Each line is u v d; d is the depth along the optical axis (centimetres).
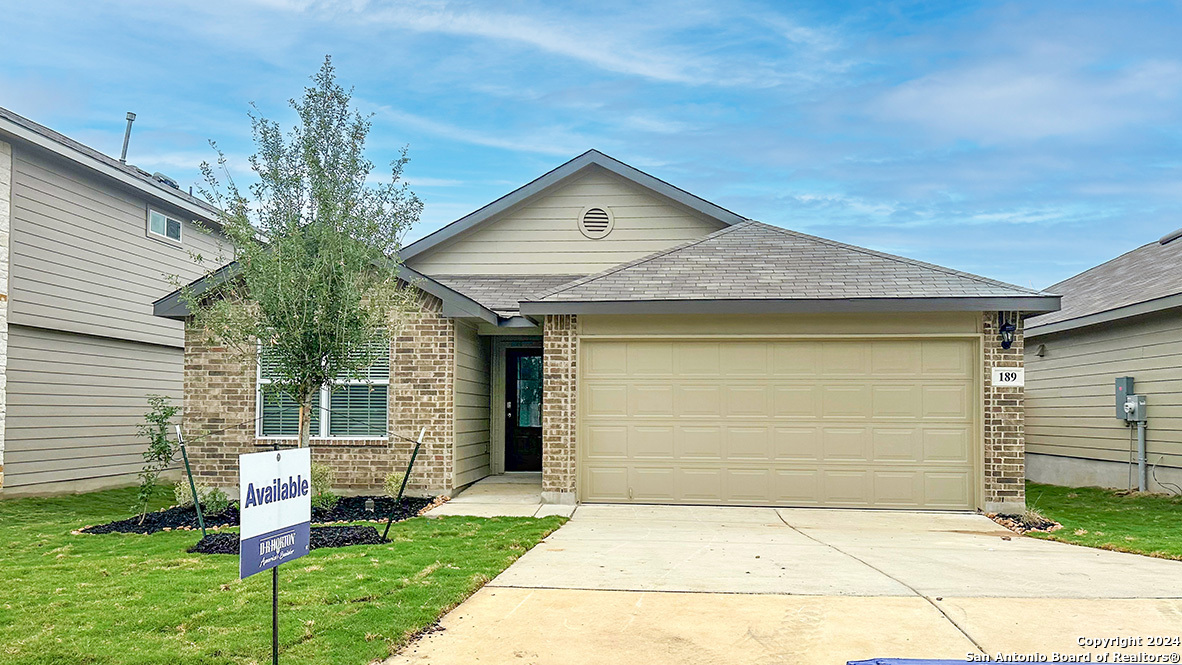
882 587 714
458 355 1330
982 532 1031
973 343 1186
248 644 541
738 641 568
